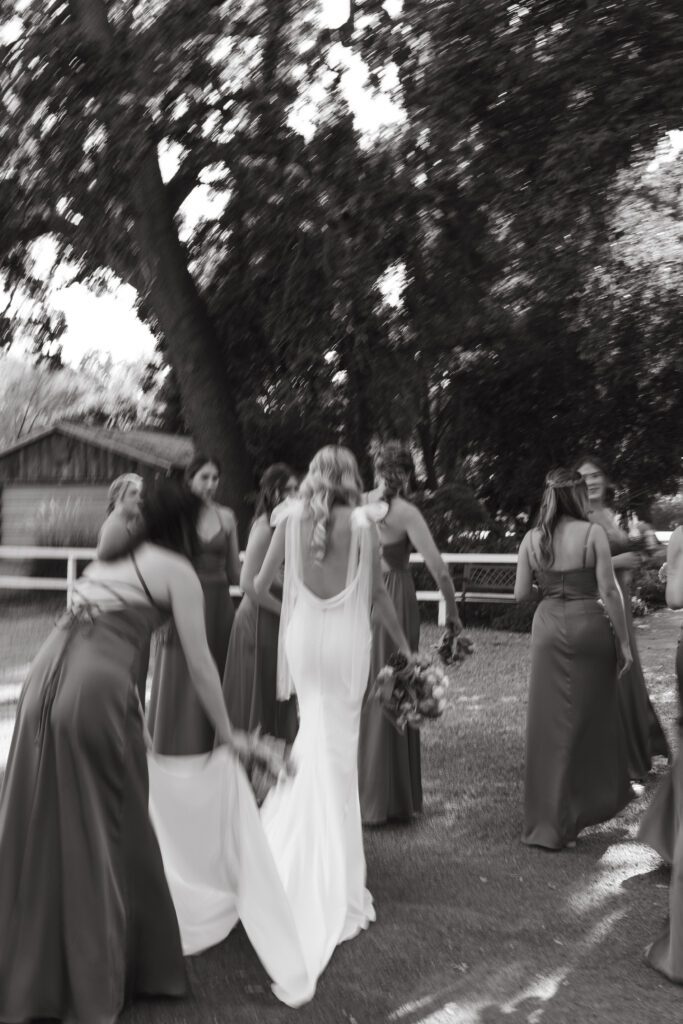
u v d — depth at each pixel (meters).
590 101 15.77
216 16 16.78
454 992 3.62
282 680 4.66
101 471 24.94
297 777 4.26
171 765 3.85
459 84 16.23
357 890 4.24
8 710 8.78
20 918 3.21
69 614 3.46
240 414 21.08
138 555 3.51
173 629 4.24
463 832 5.48
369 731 5.62
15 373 60.53
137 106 16.33
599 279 22.28
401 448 5.84
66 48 16.30
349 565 4.43
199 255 20.64
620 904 4.48
